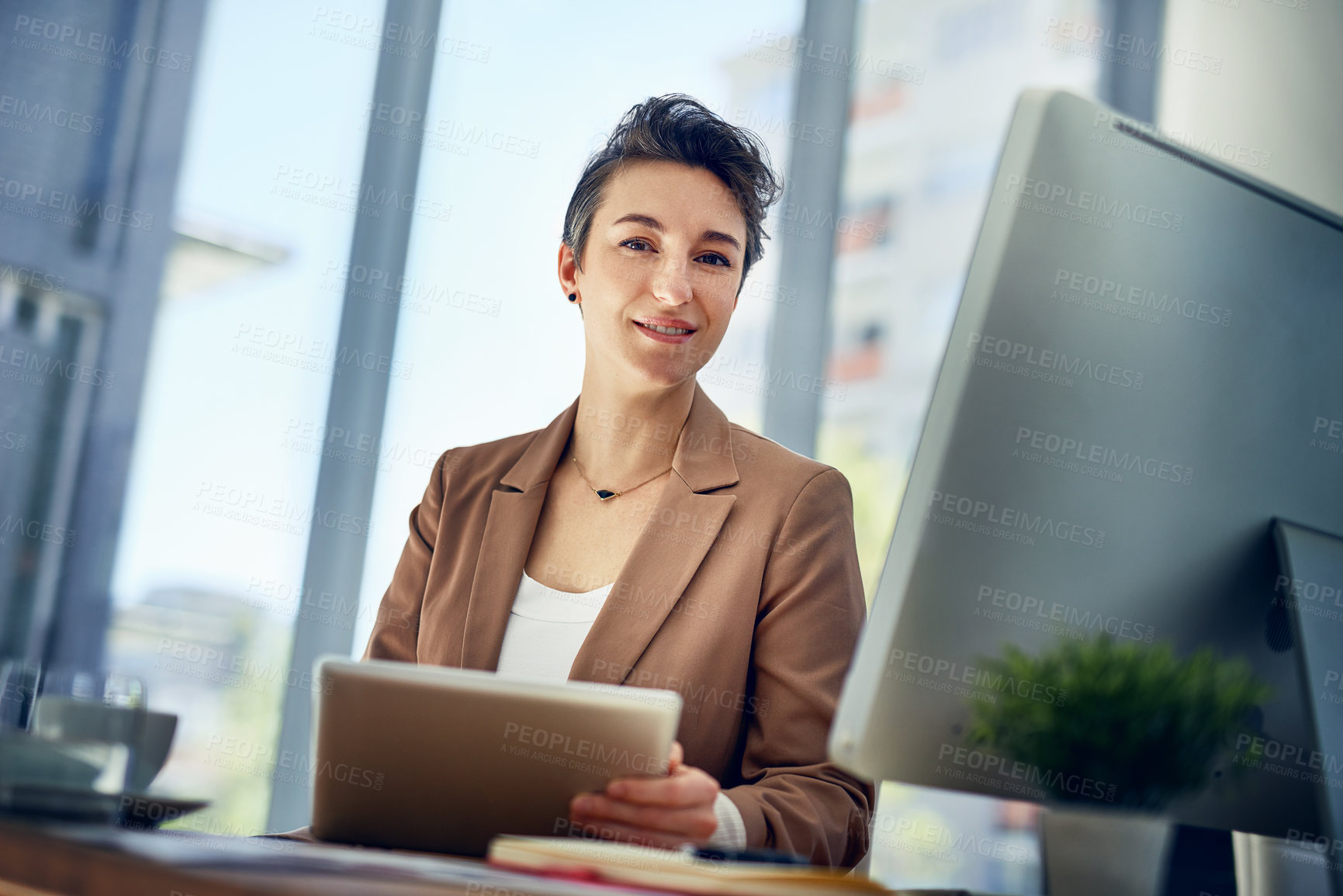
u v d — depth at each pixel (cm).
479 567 140
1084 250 68
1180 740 66
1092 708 66
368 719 78
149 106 235
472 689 76
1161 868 75
